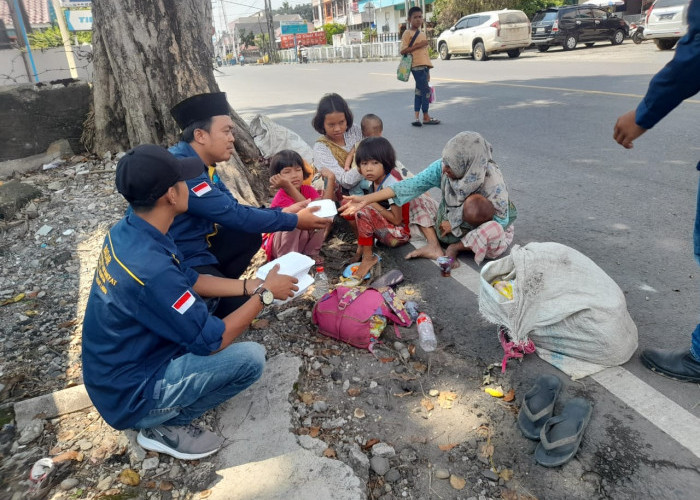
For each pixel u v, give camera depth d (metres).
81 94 5.96
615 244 3.84
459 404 2.47
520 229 4.26
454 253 3.75
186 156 2.72
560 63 15.44
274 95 14.76
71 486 2.14
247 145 5.71
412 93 12.32
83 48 10.95
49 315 3.49
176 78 5.36
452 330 3.01
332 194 4.21
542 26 19.84
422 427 2.36
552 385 2.43
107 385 2.04
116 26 5.16
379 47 29.55
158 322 1.99
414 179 3.61
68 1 13.22
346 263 3.90
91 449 2.32
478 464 2.16
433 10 30.03
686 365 2.41
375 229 3.65
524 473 2.10
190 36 5.34
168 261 1.98
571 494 1.99
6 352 3.13
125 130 5.82
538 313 2.62
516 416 2.37
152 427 2.23
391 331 3.02
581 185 5.11
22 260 4.19
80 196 5.09
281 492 2.01
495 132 7.57
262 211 2.91
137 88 5.32
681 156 5.66
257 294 2.24
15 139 5.77
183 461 2.22
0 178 5.66
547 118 8.12
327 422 2.39
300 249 3.72
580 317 2.52
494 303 2.71
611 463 2.07
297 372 2.64
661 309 3.01
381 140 3.69
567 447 2.10
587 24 19.66
